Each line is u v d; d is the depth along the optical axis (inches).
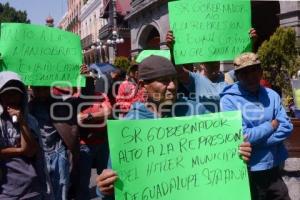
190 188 114.0
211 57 169.8
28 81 195.6
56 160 191.2
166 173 112.0
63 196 192.4
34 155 147.0
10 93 141.3
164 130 112.3
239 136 117.1
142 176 110.0
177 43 169.2
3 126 142.0
